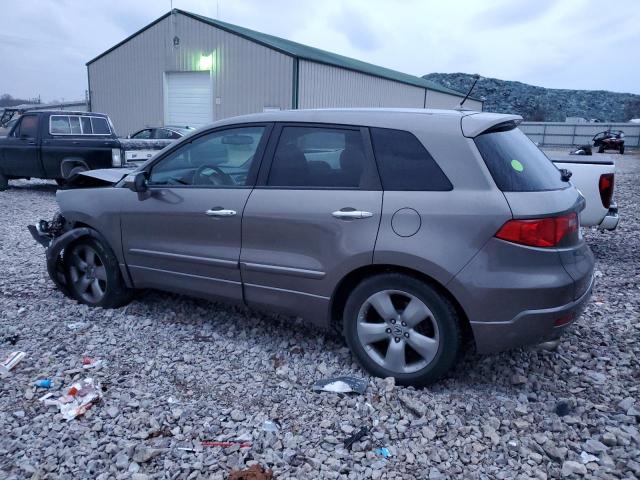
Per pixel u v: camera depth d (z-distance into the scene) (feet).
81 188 17.04
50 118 41.96
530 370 12.77
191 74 89.20
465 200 10.77
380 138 11.85
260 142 13.28
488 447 9.81
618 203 43.24
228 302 14.02
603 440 9.93
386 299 11.63
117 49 95.45
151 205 14.64
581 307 11.30
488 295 10.53
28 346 13.55
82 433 9.93
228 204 13.29
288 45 96.02
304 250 12.32
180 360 13.01
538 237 10.51
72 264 16.62
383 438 9.95
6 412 10.55
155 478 8.84
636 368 12.92
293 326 15.14
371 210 11.46
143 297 17.10
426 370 11.35
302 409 10.93
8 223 30.32
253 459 9.34
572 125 161.38
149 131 62.69
